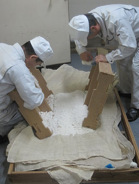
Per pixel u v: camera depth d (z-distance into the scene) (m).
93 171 1.11
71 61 2.55
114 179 1.16
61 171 1.10
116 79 1.84
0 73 1.17
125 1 2.59
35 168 1.13
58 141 1.31
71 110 1.53
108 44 1.56
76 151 1.21
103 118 1.46
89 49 1.67
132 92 1.59
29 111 1.27
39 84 1.64
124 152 1.22
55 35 2.28
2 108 1.33
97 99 1.27
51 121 1.45
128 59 1.65
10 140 1.33
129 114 1.61
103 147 1.22
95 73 1.42
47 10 2.11
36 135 1.37
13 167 1.18
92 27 1.36
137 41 1.52
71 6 2.60
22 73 1.16
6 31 2.16
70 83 1.92
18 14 2.07
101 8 1.43
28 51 1.27
